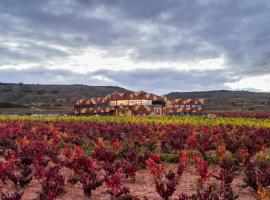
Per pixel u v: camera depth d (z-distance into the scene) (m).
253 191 13.66
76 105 105.44
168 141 23.09
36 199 11.49
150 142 23.77
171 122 45.59
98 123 41.91
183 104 96.88
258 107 162.00
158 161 17.12
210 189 10.75
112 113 92.44
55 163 17.09
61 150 23.83
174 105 95.25
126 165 15.05
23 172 14.09
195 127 36.16
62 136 27.91
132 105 89.81
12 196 10.55
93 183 12.73
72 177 13.83
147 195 13.09
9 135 26.42
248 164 14.95
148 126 36.16
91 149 23.83
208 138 24.91
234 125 41.47
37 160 16.39
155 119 51.47
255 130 30.86
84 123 41.06
